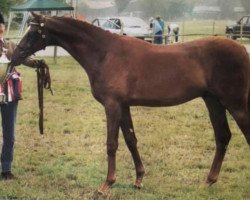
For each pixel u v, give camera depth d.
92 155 7.88
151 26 28.94
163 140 8.86
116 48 6.06
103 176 6.84
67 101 12.66
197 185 6.53
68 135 9.20
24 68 20.33
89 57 6.10
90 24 6.12
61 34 6.15
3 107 6.49
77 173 6.95
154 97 6.04
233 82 6.09
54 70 19.48
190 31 42.41
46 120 10.45
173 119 10.71
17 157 7.68
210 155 7.96
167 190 6.32
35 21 6.18
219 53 6.07
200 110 11.57
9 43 6.38
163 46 6.21
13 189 6.23
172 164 7.46
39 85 6.56
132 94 6.02
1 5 43.97
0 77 6.28
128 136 6.30
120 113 6.02
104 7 53.06
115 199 5.98
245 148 8.41
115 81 5.97
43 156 7.77
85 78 17.11
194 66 6.07
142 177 6.44
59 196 6.04
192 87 6.08
